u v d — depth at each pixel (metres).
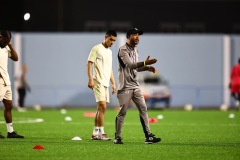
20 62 126.12
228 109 125.75
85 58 127.88
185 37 129.12
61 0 144.50
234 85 109.38
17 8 142.75
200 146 47.94
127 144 49.16
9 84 53.81
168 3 149.62
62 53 127.50
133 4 147.88
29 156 41.12
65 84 127.88
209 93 129.25
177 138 56.00
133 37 48.34
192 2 150.50
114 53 123.62
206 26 150.12
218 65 129.38
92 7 146.12
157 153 43.12
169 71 129.12
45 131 63.53
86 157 40.81
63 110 112.19
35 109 121.25
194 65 129.38
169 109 124.94
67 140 52.94
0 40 53.09
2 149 44.91
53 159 39.75
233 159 40.31
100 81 52.44
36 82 127.31
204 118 91.44
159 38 128.88
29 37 126.56
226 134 60.81
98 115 53.09
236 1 149.88
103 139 53.09
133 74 48.69
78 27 145.38
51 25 144.12
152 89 122.31
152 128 69.25
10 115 54.62
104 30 146.50
